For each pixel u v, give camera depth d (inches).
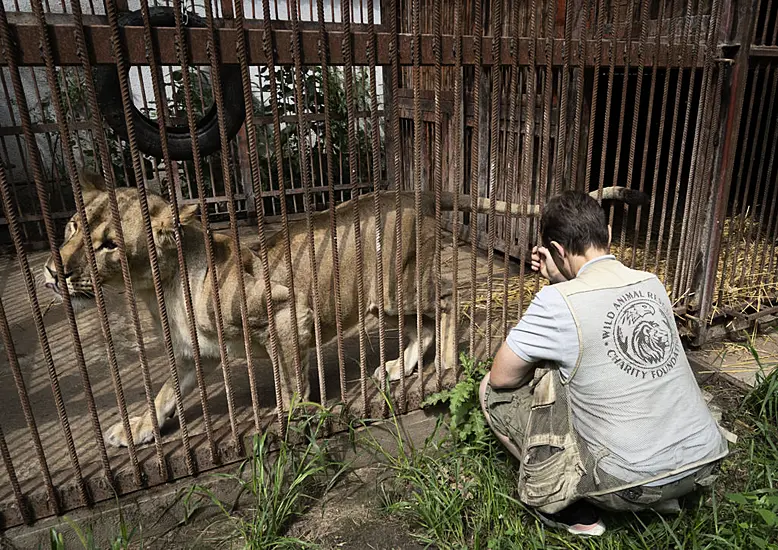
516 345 98.3
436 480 117.0
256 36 95.0
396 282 129.0
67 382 152.2
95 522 108.1
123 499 110.0
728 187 161.6
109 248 107.0
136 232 107.8
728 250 171.8
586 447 96.0
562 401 98.0
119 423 122.6
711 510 108.3
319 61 100.7
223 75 109.0
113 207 92.2
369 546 107.9
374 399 131.0
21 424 129.7
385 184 327.0
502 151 227.5
